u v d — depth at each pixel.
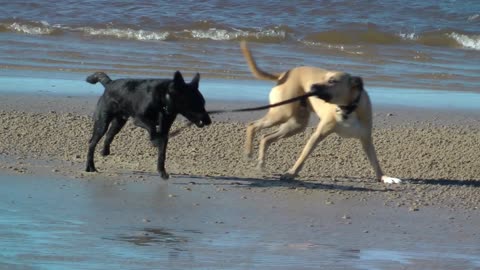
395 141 16.72
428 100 21.95
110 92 13.10
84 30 31.41
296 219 11.27
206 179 13.39
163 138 12.95
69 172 13.33
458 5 39.94
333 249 9.90
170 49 28.80
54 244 9.46
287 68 26.27
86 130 16.36
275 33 32.78
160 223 10.74
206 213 11.36
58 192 12.05
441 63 29.72
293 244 10.04
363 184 13.55
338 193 12.84
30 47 27.31
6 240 9.50
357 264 9.28
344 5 38.31
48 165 13.74
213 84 22.70
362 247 10.06
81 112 17.98
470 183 13.95
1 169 13.22
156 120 12.87
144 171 13.74
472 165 15.25
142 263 8.89
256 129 14.45
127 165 14.12
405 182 13.80
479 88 24.80
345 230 10.84
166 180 13.12
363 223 11.23
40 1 34.31
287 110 14.01
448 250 10.09
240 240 10.11
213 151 15.48
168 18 33.81
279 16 36.00
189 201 11.95
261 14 36.06
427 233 10.87
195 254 9.37
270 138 14.27
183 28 33.09
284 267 8.99
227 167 14.41
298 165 13.59
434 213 11.91
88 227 10.35
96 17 33.19
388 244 10.26
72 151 14.92
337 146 16.06
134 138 15.88
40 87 20.69
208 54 28.16
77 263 8.77
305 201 12.29
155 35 31.42
